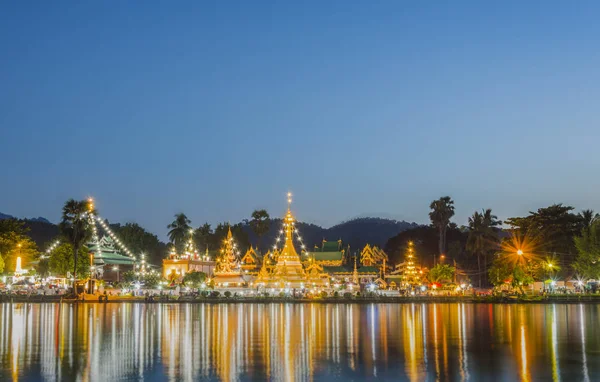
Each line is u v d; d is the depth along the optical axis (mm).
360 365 39156
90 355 42906
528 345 48250
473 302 122688
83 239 122438
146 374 36156
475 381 34281
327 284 146625
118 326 63125
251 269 178750
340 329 60531
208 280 147625
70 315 79250
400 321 70938
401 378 35156
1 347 46812
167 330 59156
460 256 196750
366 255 188750
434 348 46688
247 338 52625
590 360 40844
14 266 142000
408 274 169625
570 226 145250
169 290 131875
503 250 144125
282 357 42219
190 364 39406
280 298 120250
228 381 34375
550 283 136250
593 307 103750
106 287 138250
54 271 136250
